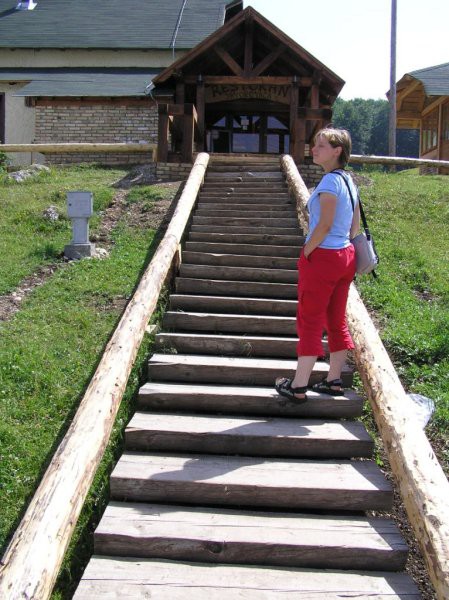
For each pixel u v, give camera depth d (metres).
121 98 17.44
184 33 20.64
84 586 3.09
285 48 13.32
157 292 5.77
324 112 12.41
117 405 4.14
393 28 21.91
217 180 10.59
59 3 23.23
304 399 4.37
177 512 3.64
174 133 14.18
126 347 4.65
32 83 18.05
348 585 3.16
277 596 3.05
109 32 20.81
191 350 5.51
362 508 3.70
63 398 4.87
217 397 4.63
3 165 13.85
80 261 7.93
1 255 8.17
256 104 16.73
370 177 12.96
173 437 4.21
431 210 10.55
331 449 4.16
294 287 6.68
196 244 7.71
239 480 3.77
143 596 3.02
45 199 10.63
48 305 6.56
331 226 3.98
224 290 6.74
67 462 3.39
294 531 3.46
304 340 4.25
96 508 3.88
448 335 5.72
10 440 4.32
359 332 4.93
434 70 21.44
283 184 10.11
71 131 17.61
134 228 9.30
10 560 2.80
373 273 4.42
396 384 4.22
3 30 21.08
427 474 3.31
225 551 3.33
